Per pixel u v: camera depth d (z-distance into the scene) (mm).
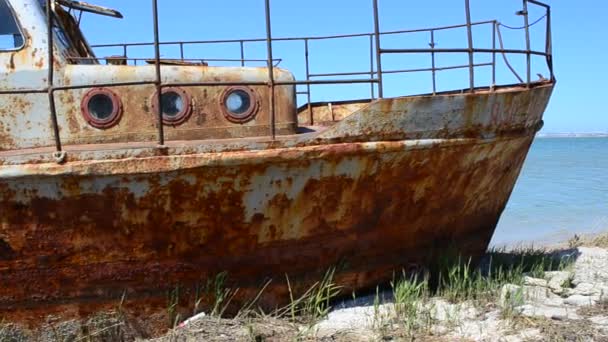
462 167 5215
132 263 4488
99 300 4535
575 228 16062
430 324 4629
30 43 4766
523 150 6008
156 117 4879
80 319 4543
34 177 4094
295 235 4762
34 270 4387
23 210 4211
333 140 4543
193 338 4363
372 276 5219
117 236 4391
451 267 5562
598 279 6207
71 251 4371
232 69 5098
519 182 30172
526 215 18922
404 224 5180
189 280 4648
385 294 5355
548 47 6320
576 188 26766
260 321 4746
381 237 5121
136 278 4539
